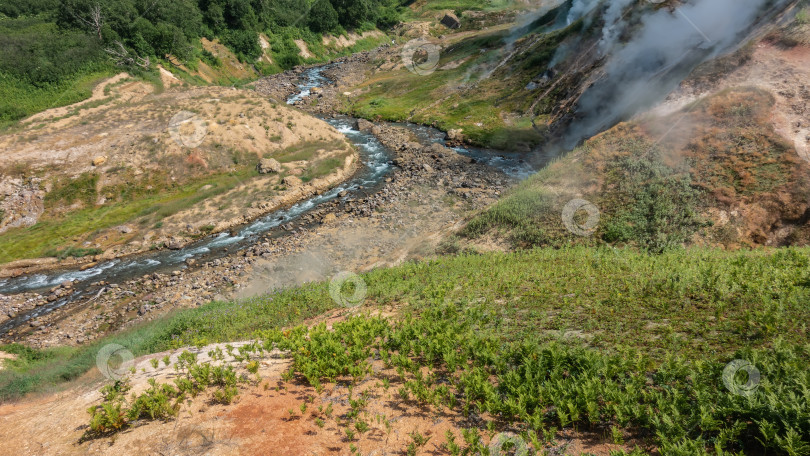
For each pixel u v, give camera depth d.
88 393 7.69
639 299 8.35
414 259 18.75
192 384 6.88
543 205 18.75
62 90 39.81
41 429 6.42
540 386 5.45
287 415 5.99
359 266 20.36
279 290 17.92
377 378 6.83
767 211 15.16
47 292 20.62
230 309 15.23
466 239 19.02
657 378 5.32
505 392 5.83
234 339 11.73
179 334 13.42
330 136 38.31
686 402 4.85
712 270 8.90
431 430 5.41
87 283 21.33
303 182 30.61
